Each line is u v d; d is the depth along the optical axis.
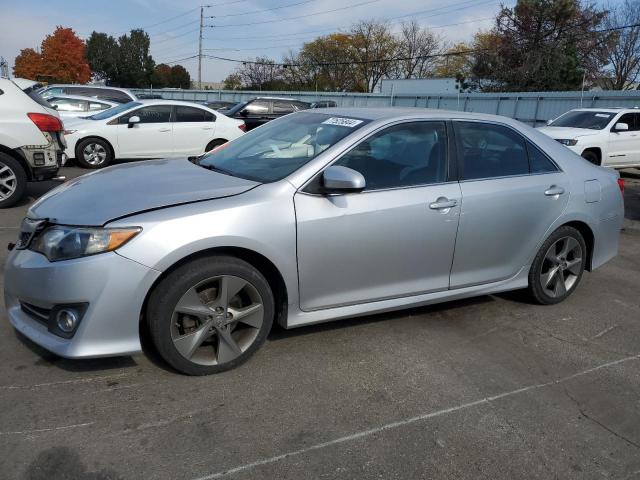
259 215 3.05
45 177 7.25
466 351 3.66
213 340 3.16
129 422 2.69
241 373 3.20
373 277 3.51
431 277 3.76
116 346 2.83
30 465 2.36
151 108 11.70
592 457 2.66
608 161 13.10
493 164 3.99
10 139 6.80
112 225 2.78
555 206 4.22
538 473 2.52
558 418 2.96
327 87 69.88
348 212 3.30
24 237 3.07
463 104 29.77
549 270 4.41
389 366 3.39
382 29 67.50
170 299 2.89
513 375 3.38
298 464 2.48
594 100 22.97
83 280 2.74
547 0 38.91
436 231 3.64
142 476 2.34
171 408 2.82
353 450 2.59
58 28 70.88
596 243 4.61
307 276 3.27
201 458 2.47
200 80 61.97
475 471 2.51
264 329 3.23
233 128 12.50
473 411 2.97
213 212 2.94
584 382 3.35
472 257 3.89
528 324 4.15
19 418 2.66
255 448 2.56
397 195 3.49
